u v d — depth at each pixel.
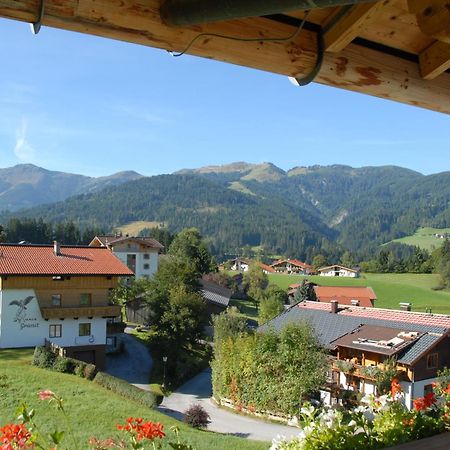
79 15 1.95
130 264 61.28
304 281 64.38
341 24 2.38
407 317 26.73
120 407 18.03
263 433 19.02
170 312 29.84
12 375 20.53
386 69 2.76
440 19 2.01
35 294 26.52
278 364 21.41
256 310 61.72
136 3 2.02
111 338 31.05
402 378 22.42
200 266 66.81
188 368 29.77
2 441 2.40
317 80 2.63
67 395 18.67
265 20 2.37
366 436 3.23
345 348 24.94
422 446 2.77
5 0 1.82
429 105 2.94
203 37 2.22
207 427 19.58
